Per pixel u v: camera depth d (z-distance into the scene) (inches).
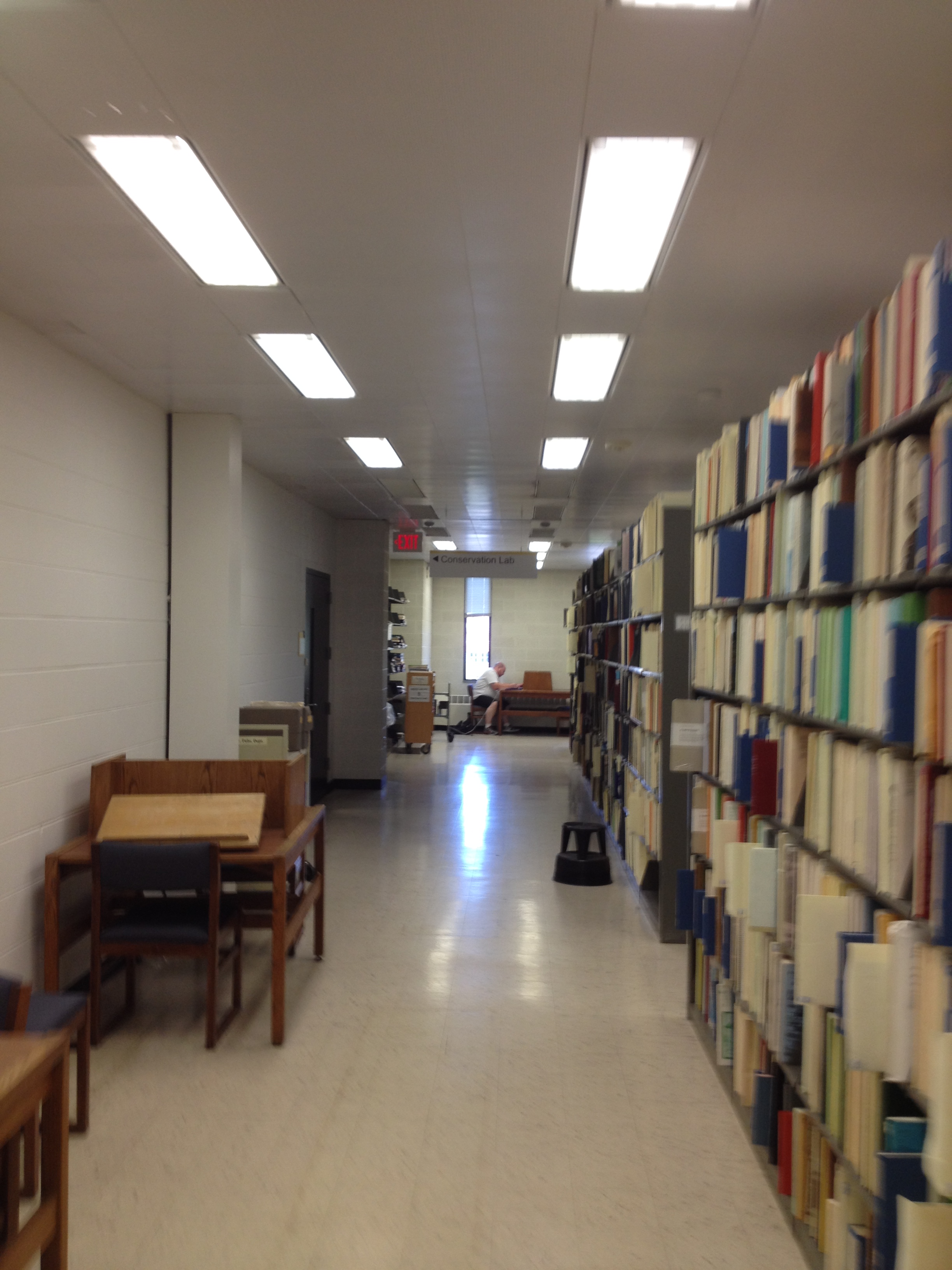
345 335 162.6
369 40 82.6
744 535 126.3
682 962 192.9
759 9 78.2
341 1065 142.3
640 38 82.2
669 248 127.0
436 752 592.4
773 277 137.3
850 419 87.6
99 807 167.3
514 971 186.1
